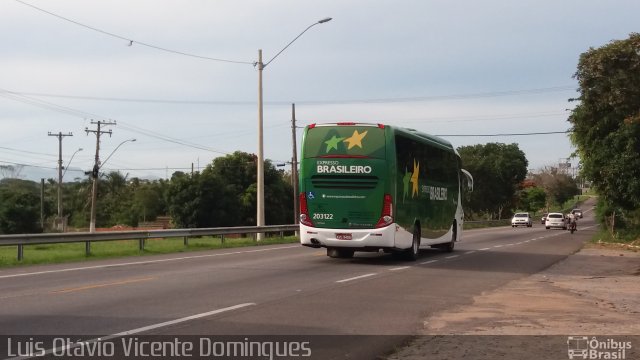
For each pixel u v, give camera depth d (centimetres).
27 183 10619
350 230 1803
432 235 2195
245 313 999
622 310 1099
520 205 10044
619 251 2662
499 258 2209
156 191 9344
